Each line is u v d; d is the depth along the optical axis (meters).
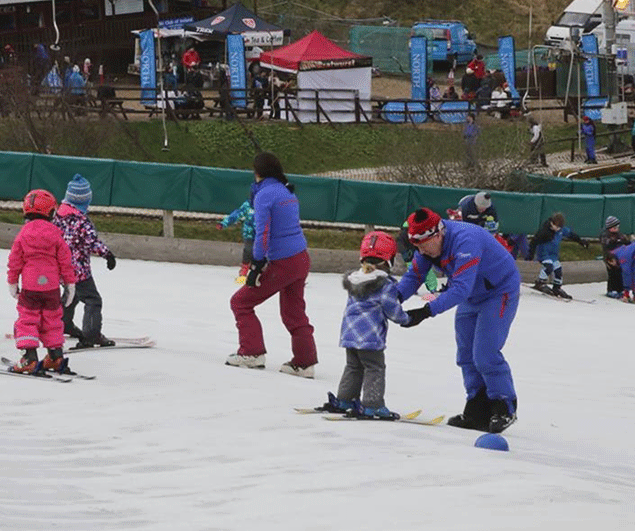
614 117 59.53
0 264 30.06
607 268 34.16
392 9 86.81
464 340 13.65
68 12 69.38
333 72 59.59
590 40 65.25
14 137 47.19
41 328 15.41
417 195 35.88
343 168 55.16
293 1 84.50
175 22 67.25
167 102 56.25
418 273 13.20
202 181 34.72
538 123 56.66
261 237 16.73
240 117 58.72
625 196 38.34
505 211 36.50
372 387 13.35
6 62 59.44
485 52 81.75
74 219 17.31
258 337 17.27
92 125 49.03
